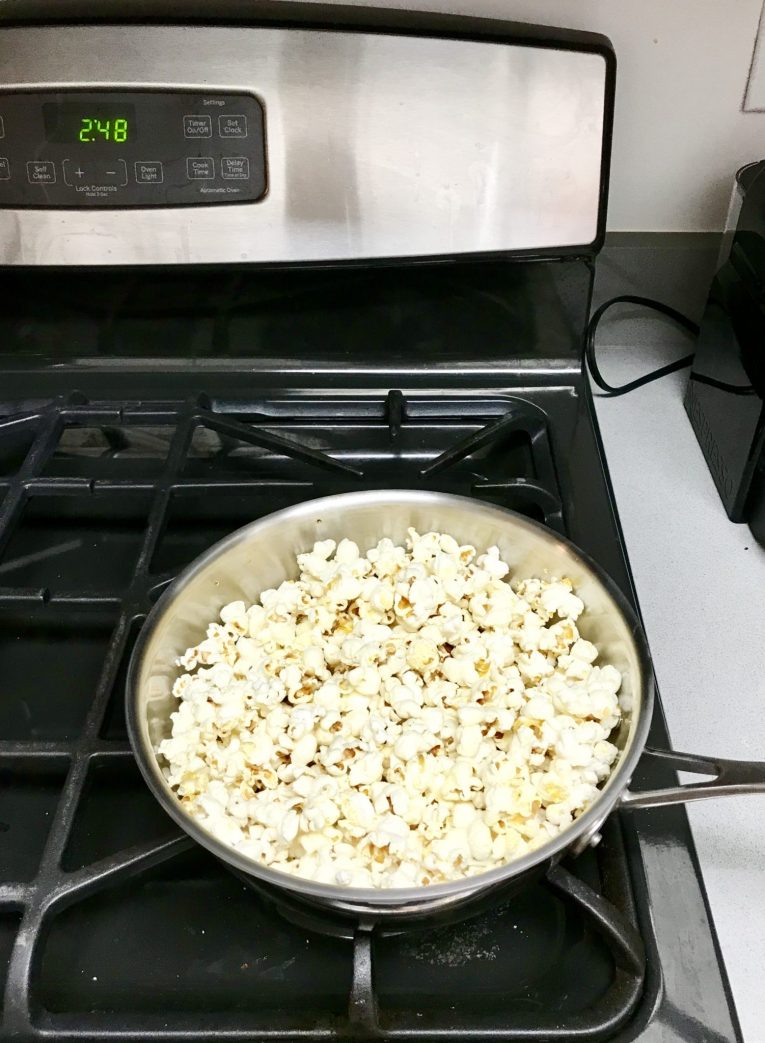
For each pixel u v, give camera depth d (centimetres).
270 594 60
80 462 74
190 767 49
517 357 80
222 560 58
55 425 72
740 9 73
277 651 56
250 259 72
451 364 81
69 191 69
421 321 78
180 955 45
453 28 64
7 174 69
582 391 79
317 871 44
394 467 72
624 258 85
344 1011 41
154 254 72
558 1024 40
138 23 63
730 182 82
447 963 44
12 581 64
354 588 59
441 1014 40
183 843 45
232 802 48
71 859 48
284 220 70
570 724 50
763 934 47
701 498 75
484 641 56
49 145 67
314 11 64
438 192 70
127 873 45
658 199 84
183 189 69
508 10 74
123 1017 40
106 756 50
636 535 71
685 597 66
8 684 58
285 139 67
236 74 65
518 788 46
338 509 61
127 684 49
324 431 76
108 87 65
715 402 75
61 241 71
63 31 63
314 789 48
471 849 45
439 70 65
